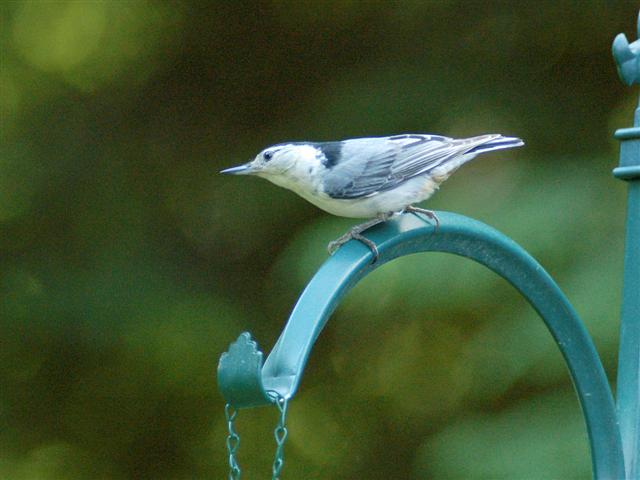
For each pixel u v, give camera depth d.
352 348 11.91
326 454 11.93
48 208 12.51
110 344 11.95
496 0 12.02
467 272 9.83
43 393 12.16
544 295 4.83
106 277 12.16
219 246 12.47
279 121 12.77
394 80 11.89
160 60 12.91
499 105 11.58
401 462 11.72
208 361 11.87
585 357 4.80
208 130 12.92
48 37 12.77
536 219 9.91
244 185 12.55
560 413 9.34
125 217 12.55
